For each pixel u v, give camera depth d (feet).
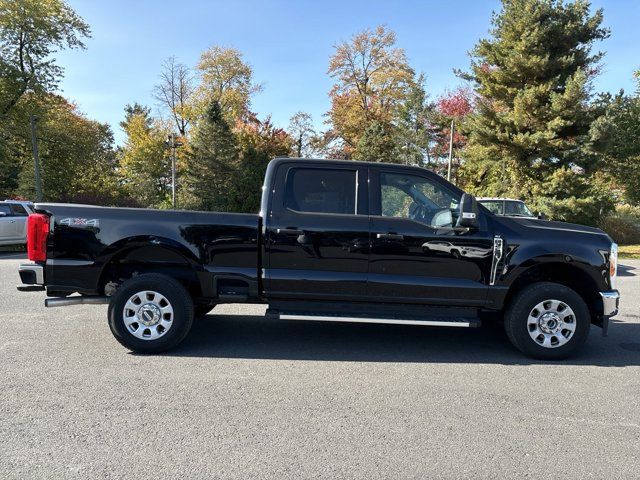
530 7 63.98
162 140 164.25
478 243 16.83
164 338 16.65
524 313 16.85
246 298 17.24
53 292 16.75
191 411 12.29
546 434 11.46
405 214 17.25
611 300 16.89
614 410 12.94
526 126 66.03
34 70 100.27
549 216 64.13
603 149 62.34
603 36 65.31
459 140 106.63
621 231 74.02
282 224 16.92
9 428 11.21
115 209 16.97
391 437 11.13
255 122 155.02
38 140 109.29
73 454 10.11
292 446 10.61
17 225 50.34
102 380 14.29
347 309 17.20
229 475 9.42
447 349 18.31
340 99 141.59
